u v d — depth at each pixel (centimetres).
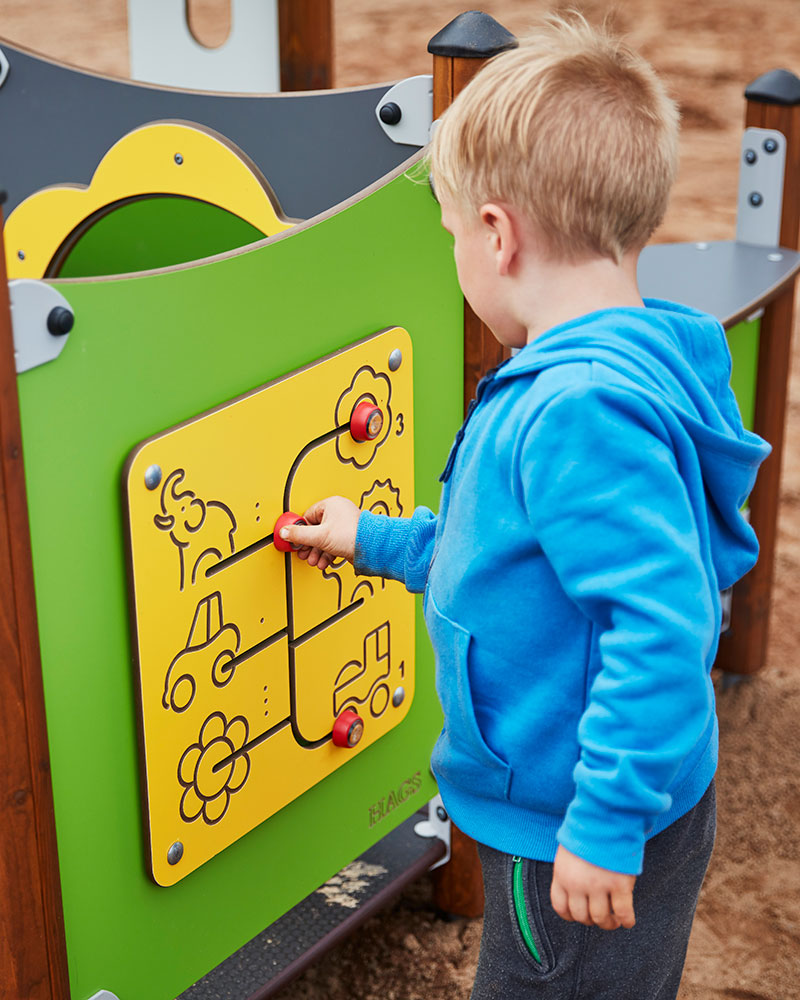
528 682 116
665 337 115
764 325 250
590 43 118
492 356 170
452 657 120
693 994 189
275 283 138
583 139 111
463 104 117
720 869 217
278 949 175
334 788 168
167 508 129
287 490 145
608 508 102
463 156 116
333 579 155
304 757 158
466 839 197
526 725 117
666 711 100
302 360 144
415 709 180
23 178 225
